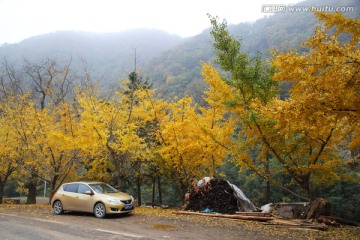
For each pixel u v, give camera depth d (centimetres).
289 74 850
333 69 686
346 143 1438
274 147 1267
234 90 1325
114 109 1514
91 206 1122
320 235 820
